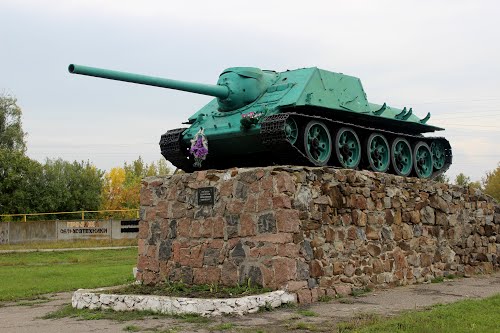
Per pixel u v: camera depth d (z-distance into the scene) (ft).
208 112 54.39
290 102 48.42
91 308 39.93
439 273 53.36
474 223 57.93
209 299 36.58
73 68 41.96
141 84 46.21
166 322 34.65
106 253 105.81
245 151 53.06
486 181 173.58
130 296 38.70
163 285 44.37
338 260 43.93
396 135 57.98
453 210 55.77
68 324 35.53
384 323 31.17
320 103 49.96
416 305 38.99
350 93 54.34
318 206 42.98
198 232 44.42
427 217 52.95
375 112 55.16
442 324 30.86
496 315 33.47
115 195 222.69
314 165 49.85
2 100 191.31
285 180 40.88
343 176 45.34
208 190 44.19
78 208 185.57
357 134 54.65
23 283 60.13
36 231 133.08
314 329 31.55
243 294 39.11
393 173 58.03
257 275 41.11
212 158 56.03
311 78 51.55
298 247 41.01
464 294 44.27
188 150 55.06
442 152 65.05
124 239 131.44
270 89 51.90
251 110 50.26
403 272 49.60
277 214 40.68
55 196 178.19
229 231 42.83
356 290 44.86
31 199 174.91
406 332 29.45
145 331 32.37
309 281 41.37
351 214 45.60
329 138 51.19
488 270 58.65
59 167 185.26
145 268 47.06
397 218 49.78
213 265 43.27
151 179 47.75
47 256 102.22
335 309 37.91
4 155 172.14
